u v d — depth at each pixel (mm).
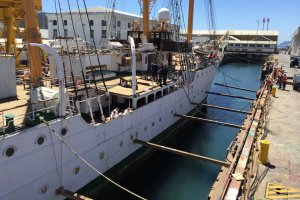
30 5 13148
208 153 21391
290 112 23188
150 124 19031
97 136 13797
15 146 9883
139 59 25234
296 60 55094
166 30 27375
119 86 18656
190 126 27562
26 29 13359
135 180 17156
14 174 10055
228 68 81938
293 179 12273
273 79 38781
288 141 16766
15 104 13023
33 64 13703
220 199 9812
